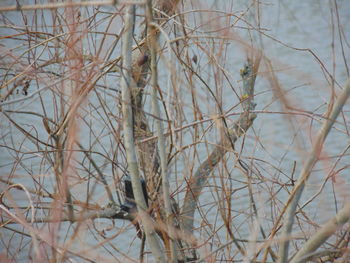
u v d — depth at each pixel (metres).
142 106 9.05
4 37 8.65
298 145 7.45
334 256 8.44
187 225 9.09
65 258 7.53
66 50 8.12
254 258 7.37
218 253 8.82
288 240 7.30
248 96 9.16
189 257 8.98
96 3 6.33
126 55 7.43
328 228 7.15
